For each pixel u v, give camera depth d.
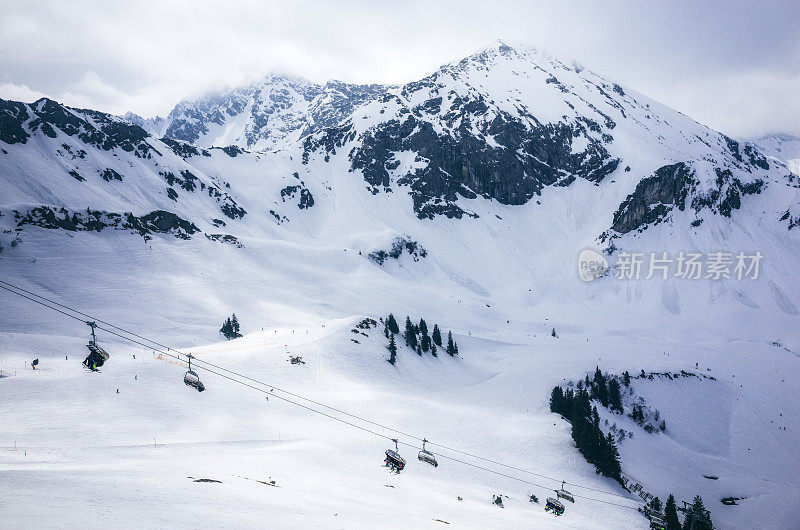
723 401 134.50
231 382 95.06
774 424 124.69
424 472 65.75
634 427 114.31
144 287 160.75
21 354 97.50
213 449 61.62
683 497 87.56
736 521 83.00
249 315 159.88
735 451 114.62
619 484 84.19
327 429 78.06
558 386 122.00
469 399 119.31
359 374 118.06
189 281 175.00
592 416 107.50
